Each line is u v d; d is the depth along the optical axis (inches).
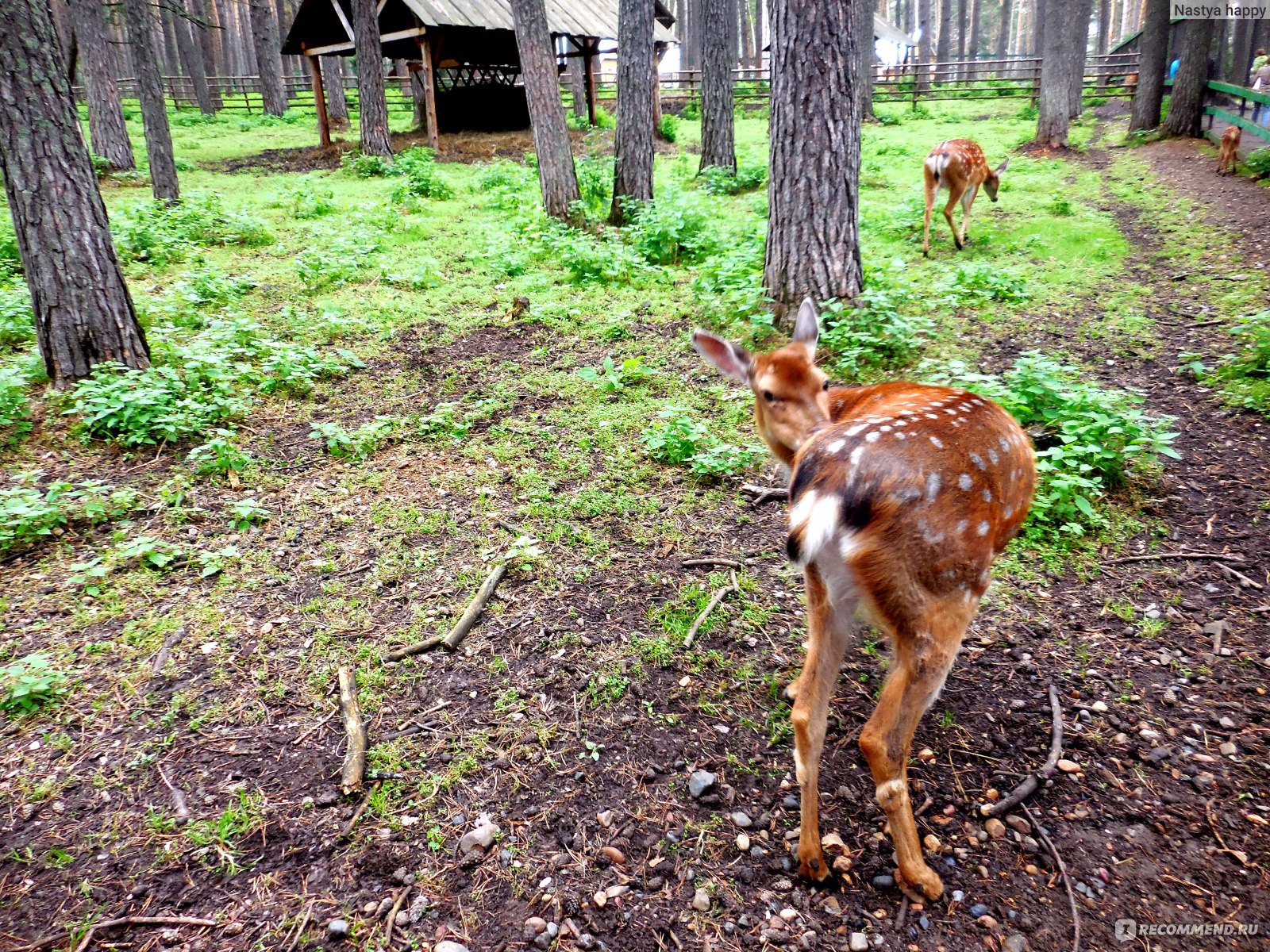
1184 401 248.5
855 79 285.0
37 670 147.5
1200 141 737.6
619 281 390.0
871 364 276.5
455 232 501.0
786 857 115.7
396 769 131.0
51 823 121.9
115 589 176.9
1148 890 109.2
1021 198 562.3
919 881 108.0
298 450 240.4
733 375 148.9
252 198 608.1
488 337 323.0
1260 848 113.7
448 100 989.8
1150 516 194.2
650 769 130.1
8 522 187.8
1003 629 159.5
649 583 176.4
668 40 930.1
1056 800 123.3
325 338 321.4
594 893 110.9
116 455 234.1
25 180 245.9
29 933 105.7
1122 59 1328.7
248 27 1995.6
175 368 275.9
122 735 138.6
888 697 102.7
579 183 584.4
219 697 146.9
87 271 256.4
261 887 112.3
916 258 424.2
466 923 107.1
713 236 446.6
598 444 236.8
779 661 152.9
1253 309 312.5
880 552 100.0
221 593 175.9
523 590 174.9
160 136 549.3
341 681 148.0
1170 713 137.7
